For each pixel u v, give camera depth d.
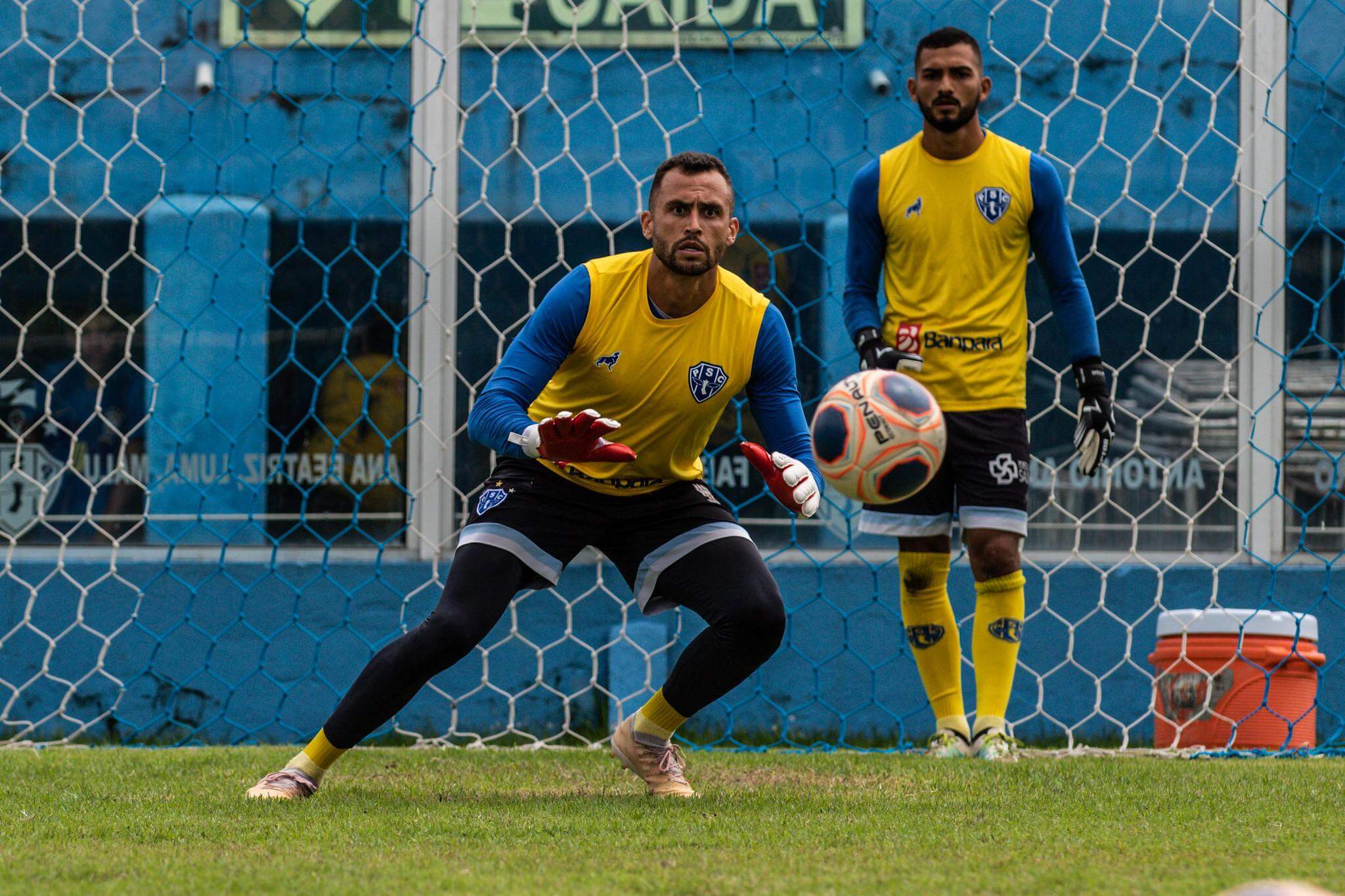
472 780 13.21
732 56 20.23
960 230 15.44
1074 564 19.61
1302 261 20.22
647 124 20.33
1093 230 20.17
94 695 19.19
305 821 10.21
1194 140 20.25
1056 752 16.75
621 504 12.00
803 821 10.24
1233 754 16.39
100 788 12.30
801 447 12.00
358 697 11.47
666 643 19.11
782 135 20.30
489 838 9.48
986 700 15.45
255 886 7.78
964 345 15.34
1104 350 20.14
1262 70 20.20
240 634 19.36
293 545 19.84
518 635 19.34
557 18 20.34
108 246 19.95
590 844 9.23
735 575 11.56
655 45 20.31
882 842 9.30
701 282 11.52
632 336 11.61
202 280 19.97
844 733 18.62
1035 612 19.52
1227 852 8.93
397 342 20.06
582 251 20.30
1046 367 20.09
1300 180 20.22
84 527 19.70
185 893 7.63
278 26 20.19
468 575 11.45
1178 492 20.02
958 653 15.88
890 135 20.28
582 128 20.30
